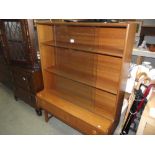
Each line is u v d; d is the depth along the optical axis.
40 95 2.01
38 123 2.15
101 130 1.46
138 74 1.76
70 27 1.65
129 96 1.81
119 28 1.34
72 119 1.70
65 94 2.03
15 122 2.17
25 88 2.28
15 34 1.98
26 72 2.06
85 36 1.58
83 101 1.87
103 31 1.44
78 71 1.81
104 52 1.33
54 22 1.50
